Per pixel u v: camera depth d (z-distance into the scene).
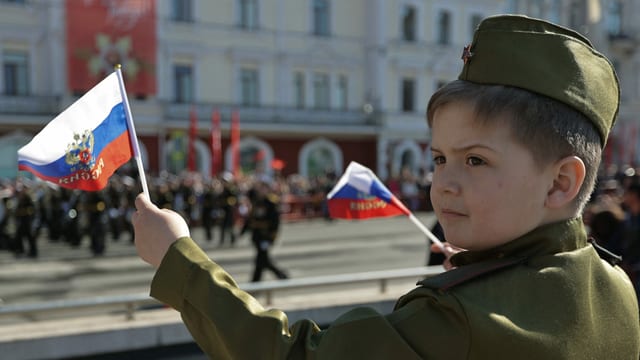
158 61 25.61
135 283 9.73
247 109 27.86
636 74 36.69
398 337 0.82
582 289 0.91
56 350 3.79
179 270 0.94
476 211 0.90
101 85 1.31
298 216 21.44
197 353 4.18
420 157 32.34
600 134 0.95
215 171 22.61
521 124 0.87
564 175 0.91
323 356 0.83
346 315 0.87
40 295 8.81
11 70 23.42
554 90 0.87
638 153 36.56
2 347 3.65
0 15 22.95
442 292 0.84
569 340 0.85
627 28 36.34
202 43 26.86
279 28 28.64
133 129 1.33
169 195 16.34
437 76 32.69
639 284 4.15
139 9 23.77
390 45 31.22
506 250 0.92
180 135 26.20
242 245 14.95
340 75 30.48
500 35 0.90
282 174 29.11
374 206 2.44
